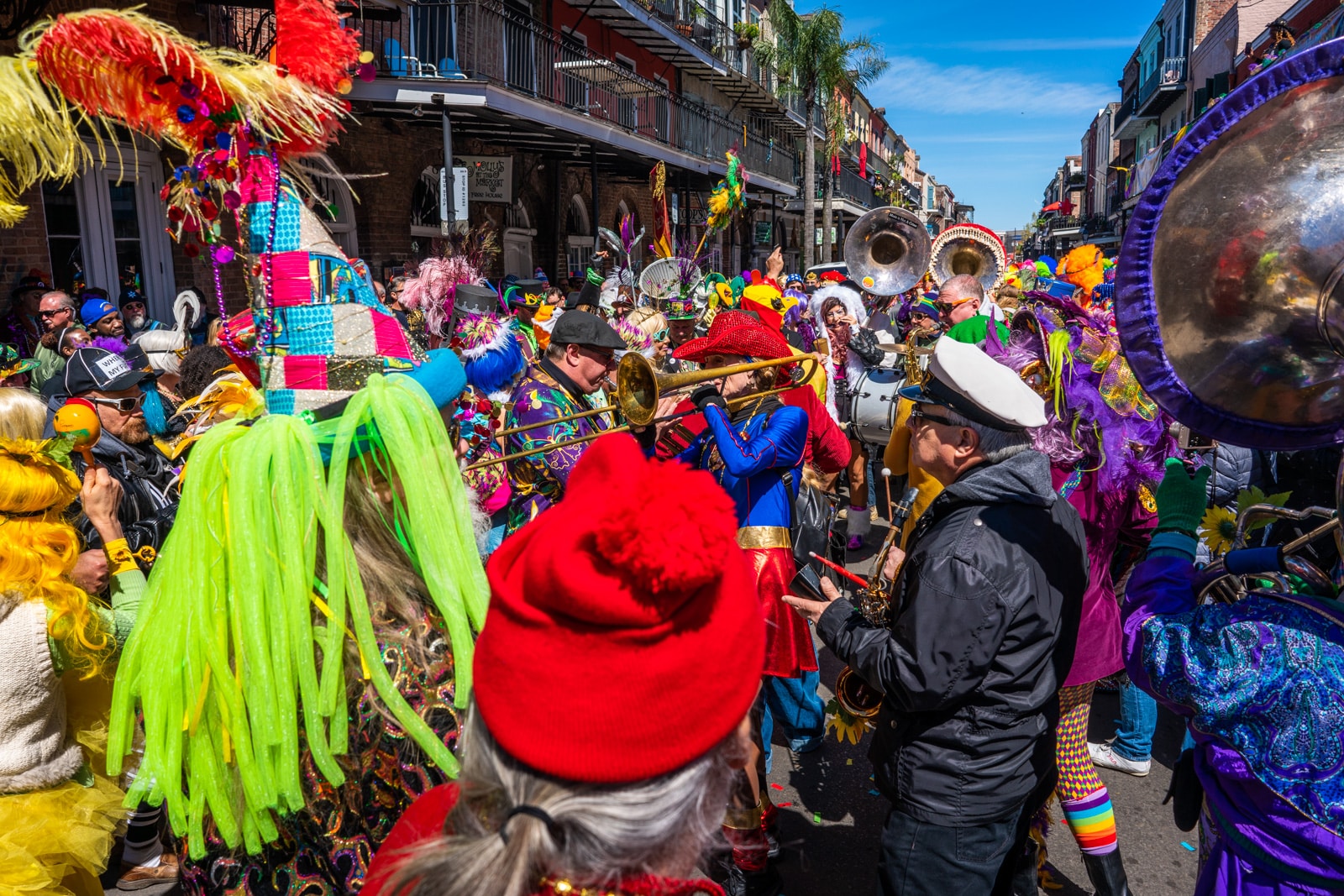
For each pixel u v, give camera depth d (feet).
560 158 53.57
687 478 2.45
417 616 4.28
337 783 3.97
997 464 6.30
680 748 2.46
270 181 4.87
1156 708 11.41
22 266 24.53
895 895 6.45
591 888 2.52
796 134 114.21
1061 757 8.10
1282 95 4.27
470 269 14.11
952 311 16.79
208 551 4.25
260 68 4.74
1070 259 18.03
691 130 61.46
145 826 9.20
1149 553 5.68
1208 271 4.61
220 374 12.38
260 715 3.99
